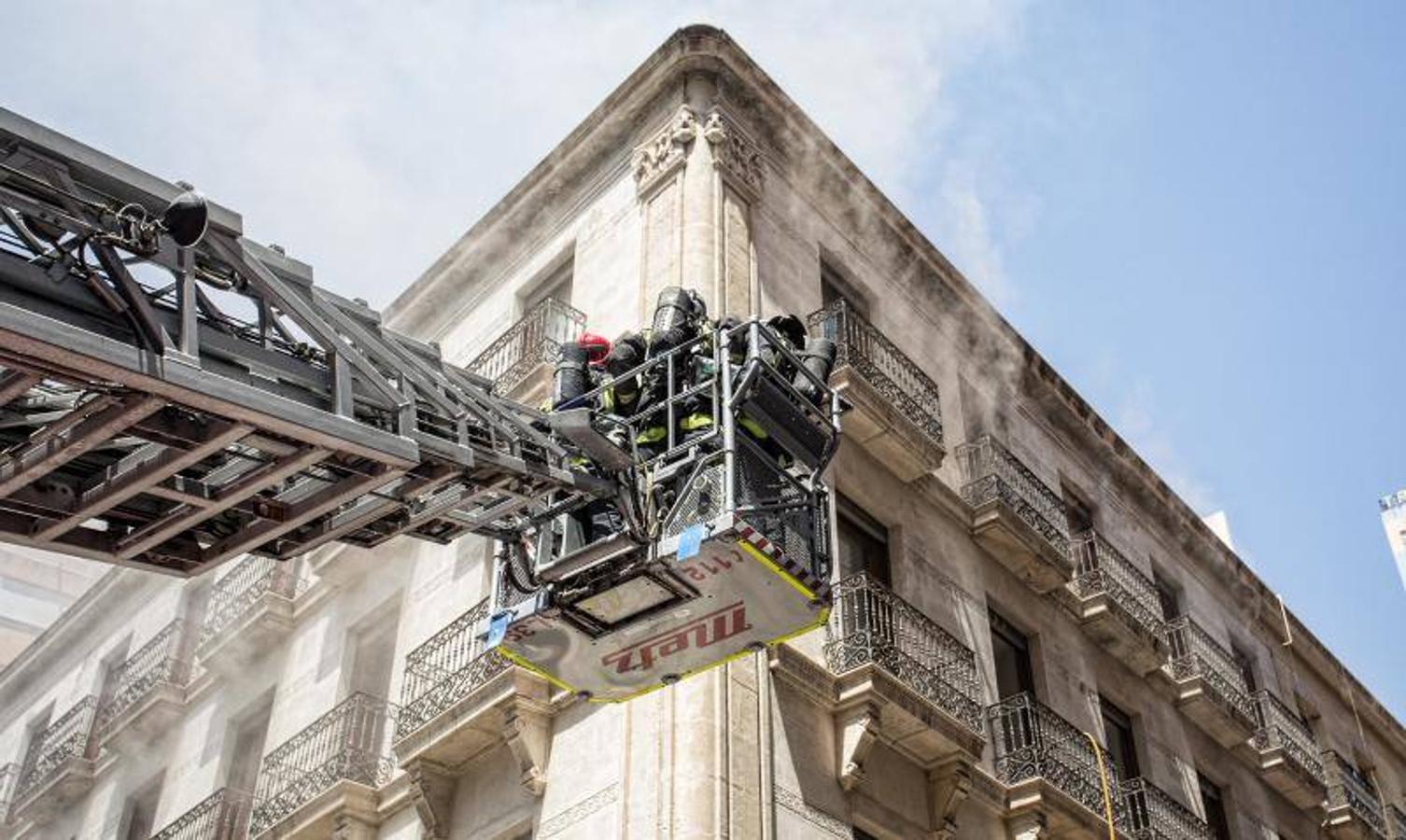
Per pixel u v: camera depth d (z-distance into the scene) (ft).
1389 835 83.82
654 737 39.34
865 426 52.16
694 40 57.88
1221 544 84.64
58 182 20.15
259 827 52.85
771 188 57.88
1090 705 60.85
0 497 21.77
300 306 22.99
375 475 23.79
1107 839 52.31
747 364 27.04
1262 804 73.36
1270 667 87.97
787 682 42.57
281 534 24.97
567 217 61.82
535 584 28.07
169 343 20.36
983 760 50.44
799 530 27.66
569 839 40.14
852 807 42.88
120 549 24.27
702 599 27.09
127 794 70.23
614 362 28.86
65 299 19.98
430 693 47.65
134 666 76.59
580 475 26.89
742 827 37.83
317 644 60.64
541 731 43.45
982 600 56.70
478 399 26.25
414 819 47.44
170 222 20.44
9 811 79.10
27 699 92.84
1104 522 73.92
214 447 21.66
